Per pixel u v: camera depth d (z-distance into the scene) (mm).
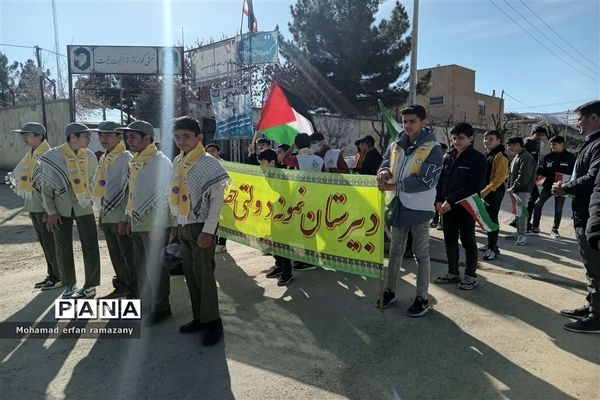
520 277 5301
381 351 3479
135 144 4012
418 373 3146
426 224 4117
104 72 13570
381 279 4180
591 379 3043
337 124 20094
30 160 4996
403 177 4070
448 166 4984
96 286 4793
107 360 3371
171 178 3824
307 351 3494
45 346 3607
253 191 5387
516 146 6980
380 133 20234
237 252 6695
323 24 20438
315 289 4973
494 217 6070
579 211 3814
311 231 4703
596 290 3723
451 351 3461
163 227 4105
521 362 3283
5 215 9945
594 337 3686
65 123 19156
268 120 6867
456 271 5070
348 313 4262
